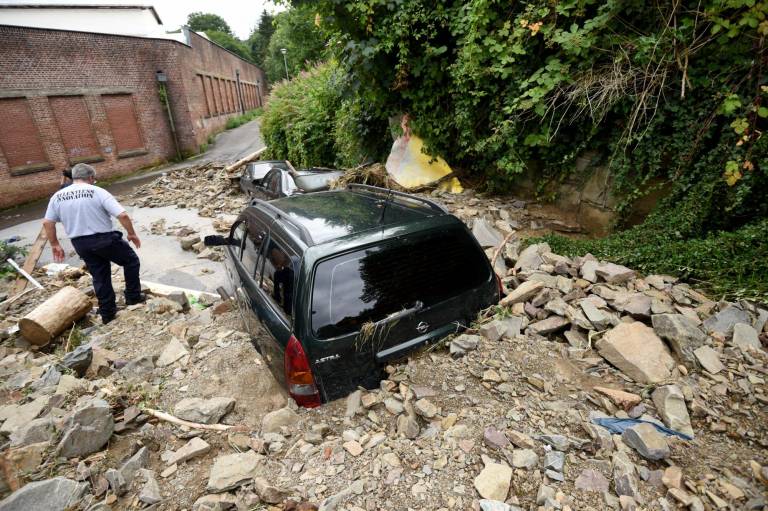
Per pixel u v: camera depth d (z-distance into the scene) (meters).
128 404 3.25
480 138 7.24
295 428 2.75
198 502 2.26
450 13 6.77
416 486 2.18
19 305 6.11
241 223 4.61
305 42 29.02
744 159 4.31
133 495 2.42
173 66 22.44
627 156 5.49
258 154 16.28
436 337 3.12
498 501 1.99
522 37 5.94
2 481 2.43
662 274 4.15
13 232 12.73
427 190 7.86
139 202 13.34
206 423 3.02
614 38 5.11
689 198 4.69
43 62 17.58
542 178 6.73
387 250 2.96
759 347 2.88
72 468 2.58
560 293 3.84
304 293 2.72
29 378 3.71
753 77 4.30
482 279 3.35
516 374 2.90
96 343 4.54
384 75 7.73
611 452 2.21
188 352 4.05
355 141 10.62
